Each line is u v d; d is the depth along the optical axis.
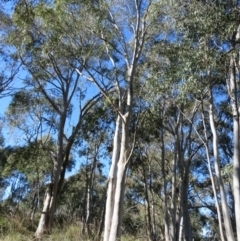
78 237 14.25
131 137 19.88
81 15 12.91
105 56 17.14
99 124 23.73
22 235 13.90
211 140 22.64
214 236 37.09
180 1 11.79
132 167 25.50
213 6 10.24
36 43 14.96
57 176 19.67
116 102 18.58
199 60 10.59
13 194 34.75
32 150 22.12
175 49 12.16
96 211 33.00
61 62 18.47
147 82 12.87
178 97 12.66
